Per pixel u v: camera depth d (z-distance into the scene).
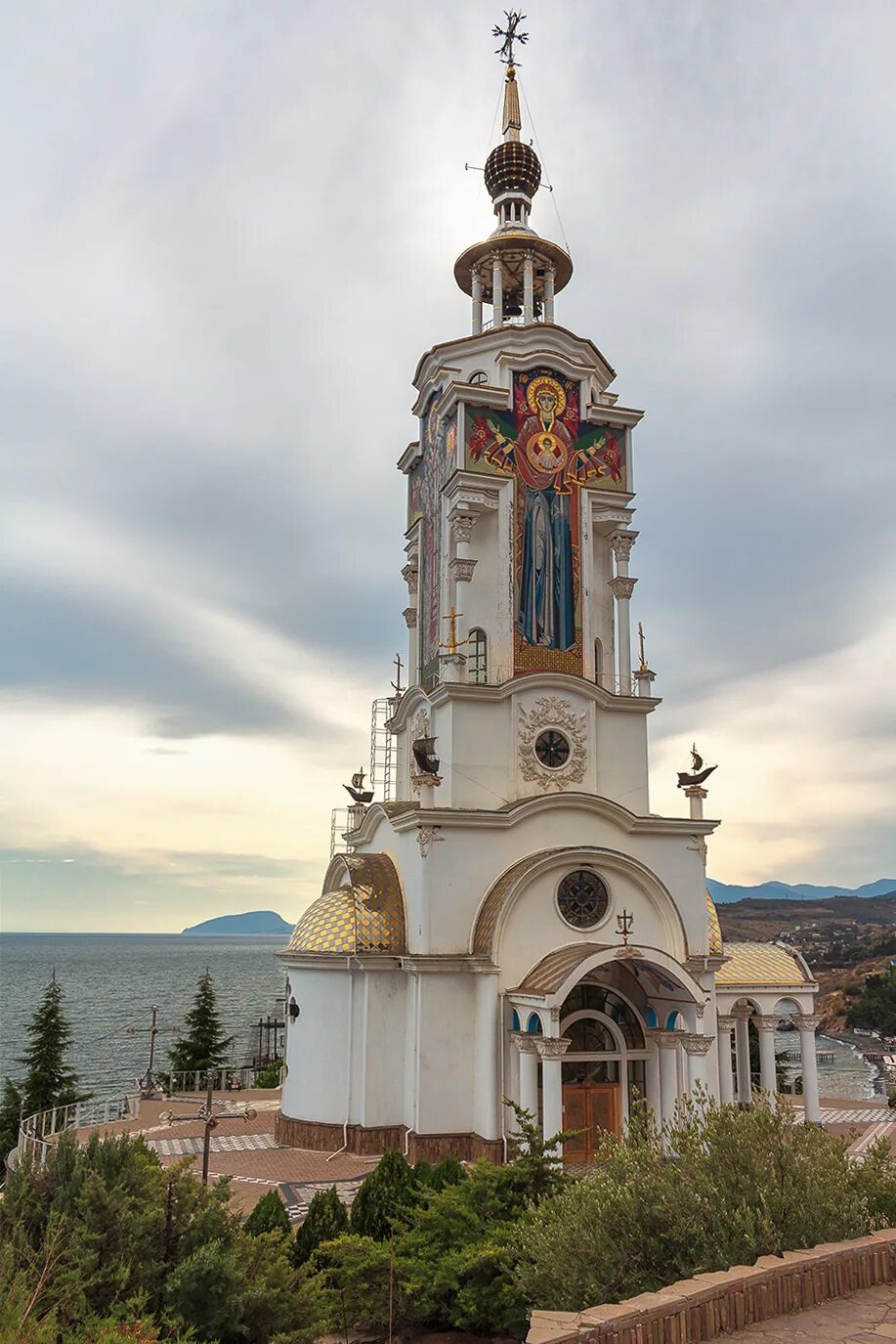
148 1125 39.03
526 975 31.84
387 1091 33.03
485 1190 19.23
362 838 40.56
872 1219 14.02
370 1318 18.00
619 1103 32.19
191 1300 14.12
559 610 38.16
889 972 153.25
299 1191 28.14
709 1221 13.60
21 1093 61.66
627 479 40.12
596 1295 13.14
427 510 42.19
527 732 35.78
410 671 43.38
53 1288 12.53
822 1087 80.50
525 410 39.16
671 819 35.34
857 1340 10.05
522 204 44.84
